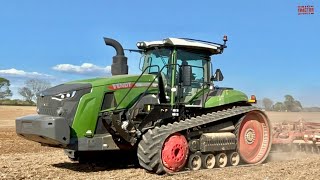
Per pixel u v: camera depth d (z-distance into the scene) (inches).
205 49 395.9
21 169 367.6
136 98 374.0
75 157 412.8
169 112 372.5
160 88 370.9
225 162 394.3
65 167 387.9
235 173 355.3
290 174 346.6
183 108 381.1
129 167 393.1
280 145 506.3
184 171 358.3
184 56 389.4
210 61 407.5
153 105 373.1
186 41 386.6
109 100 363.6
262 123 430.0
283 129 519.8
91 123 352.2
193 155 370.0
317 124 533.0
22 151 535.5
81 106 348.2
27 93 2635.3
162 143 342.3
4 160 434.9
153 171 350.6
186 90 383.6
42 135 331.9
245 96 422.6
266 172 357.7
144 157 344.8
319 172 354.9
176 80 374.6
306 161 426.9
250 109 414.0
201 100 392.2
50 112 354.6
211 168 380.5
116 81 367.2
